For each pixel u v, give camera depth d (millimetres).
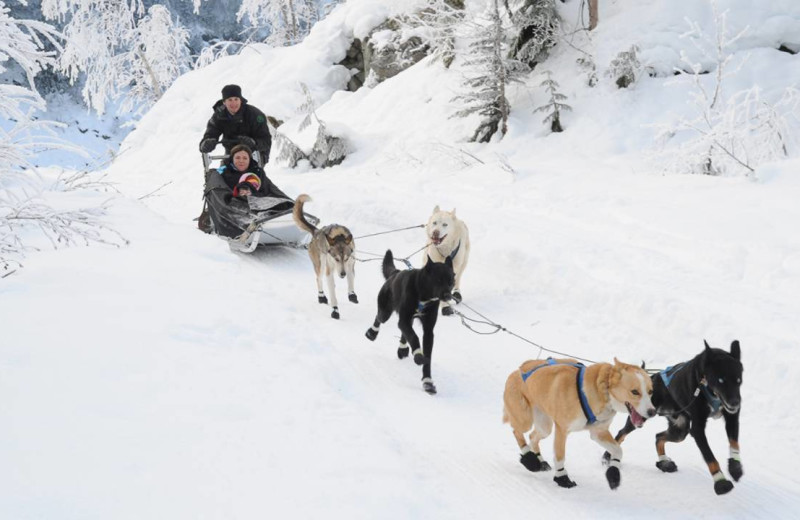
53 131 7086
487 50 14680
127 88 35344
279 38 31438
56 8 28188
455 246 7809
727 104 11305
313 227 7973
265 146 10383
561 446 4301
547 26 14984
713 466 4113
